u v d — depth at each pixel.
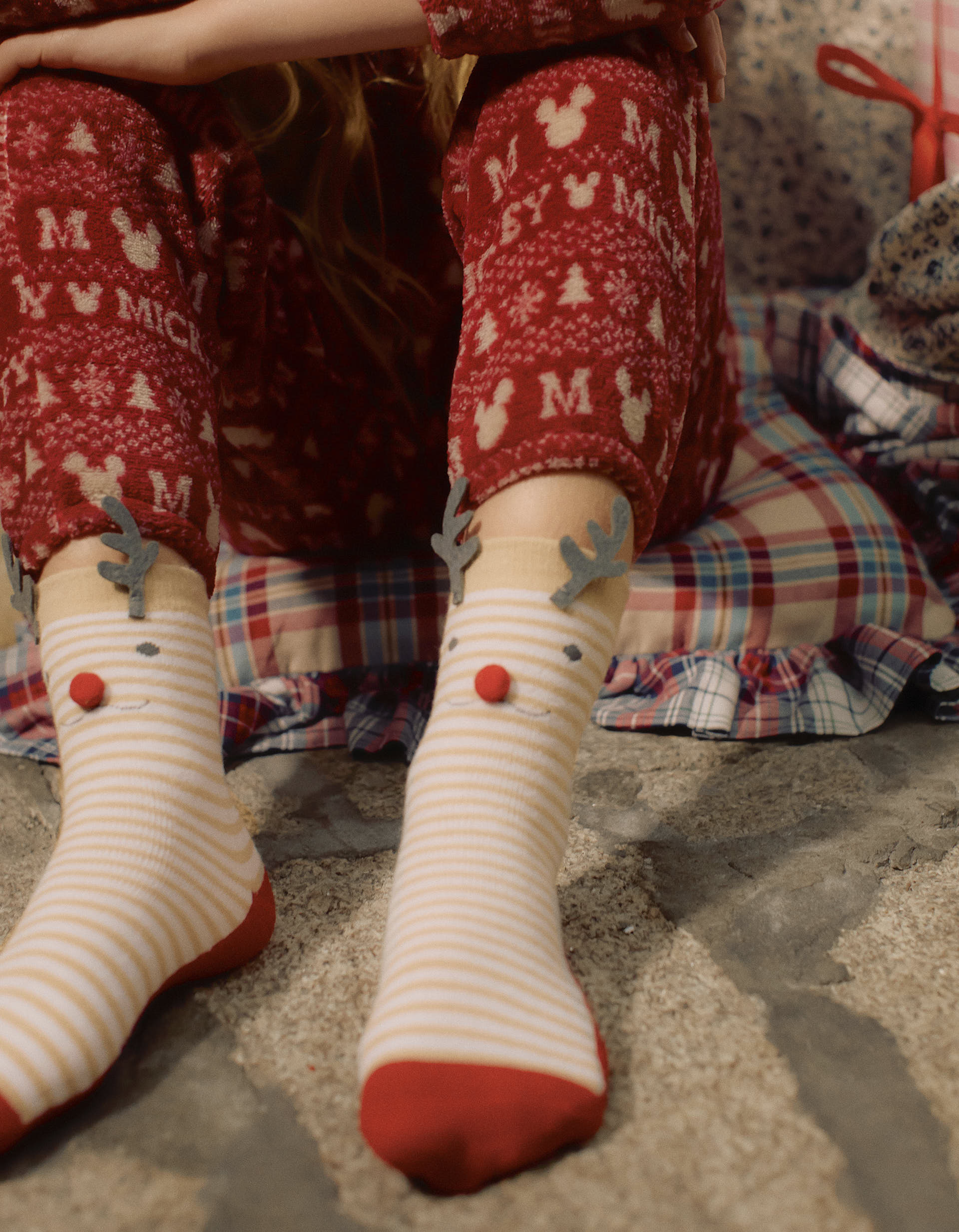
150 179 0.62
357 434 0.95
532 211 0.55
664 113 0.57
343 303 0.86
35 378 0.58
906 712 0.96
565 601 0.53
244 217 0.68
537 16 0.54
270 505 0.97
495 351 0.56
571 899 0.67
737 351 1.34
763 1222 0.43
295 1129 0.48
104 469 0.57
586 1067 0.46
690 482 0.98
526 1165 0.45
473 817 0.52
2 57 0.62
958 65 1.31
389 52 0.76
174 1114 0.50
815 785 0.82
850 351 1.28
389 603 1.01
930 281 1.15
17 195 0.59
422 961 0.47
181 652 0.58
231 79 0.75
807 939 0.62
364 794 0.86
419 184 0.81
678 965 0.60
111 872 0.53
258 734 0.97
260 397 0.83
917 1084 0.50
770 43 1.47
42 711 0.99
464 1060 0.44
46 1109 0.47
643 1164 0.46
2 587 1.17
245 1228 0.43
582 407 0.53
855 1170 0.45
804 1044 0.53
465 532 0.58
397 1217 0.44
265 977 0.60
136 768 0.55
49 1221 0.44
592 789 0.84
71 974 0.49
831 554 1.02
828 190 1.54
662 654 1.01
